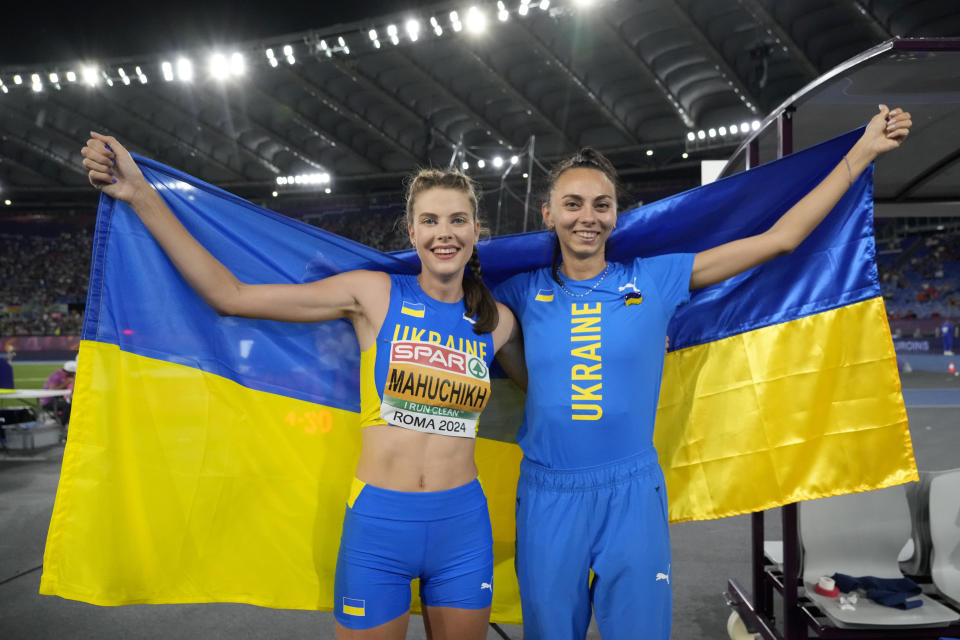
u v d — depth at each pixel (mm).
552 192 2426
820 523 3240
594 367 2264
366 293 2262
